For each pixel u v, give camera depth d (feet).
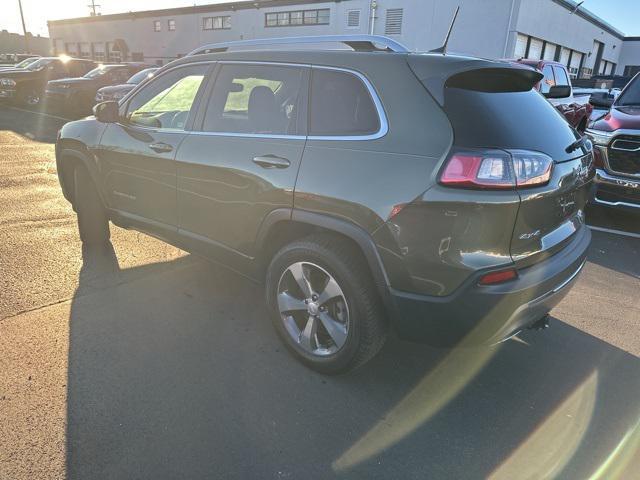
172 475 6.88
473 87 7.98
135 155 11.84
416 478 7.06
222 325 10.78
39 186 21.49
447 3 76.64
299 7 96.27
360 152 7.98
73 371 8.95
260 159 9.19
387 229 7.57
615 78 74.79
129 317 10.93
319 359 9.06
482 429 8.07
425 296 7.57
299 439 7.66
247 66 10.03
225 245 10.41
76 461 7.02
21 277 12.57
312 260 8.66
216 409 8.20
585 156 9.22
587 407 8.68
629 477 7.17
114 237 15.76
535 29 78.74
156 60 129.59
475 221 7.05
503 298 7.30
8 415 7.80
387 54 8.27
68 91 45.98
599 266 15.20
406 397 8.77
